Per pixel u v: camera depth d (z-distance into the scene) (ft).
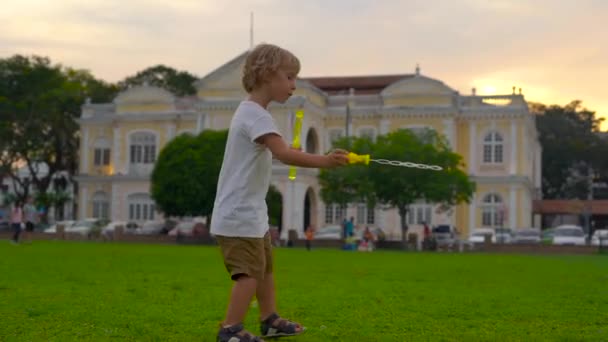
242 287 21.17
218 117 222.89
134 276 53.78
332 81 268.62
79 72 283.18
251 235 21.08
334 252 131.95
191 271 61.26
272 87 21.34
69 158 264.31
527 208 231.71
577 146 328.08
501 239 182.70
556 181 337.93
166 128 240.32
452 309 34.47
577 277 61.21
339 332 26.40
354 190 180.96
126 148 243.40
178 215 187.73
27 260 73.97
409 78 228.22
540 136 331.36
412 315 31.94
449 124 222.69
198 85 225.35
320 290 44.42
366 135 220.23
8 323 27.63
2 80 241.76
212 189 182.19
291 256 106.32
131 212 240.12
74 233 183.21
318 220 229.25
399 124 226.79
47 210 250.98
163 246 142.00
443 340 25.02
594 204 271.69
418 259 102.37
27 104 239.91
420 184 171.63
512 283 53.06
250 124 20.92
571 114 346.33
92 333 25.39
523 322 30.30
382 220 225.15
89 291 40.78
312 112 224.33
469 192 178.09
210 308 33.42
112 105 250.78
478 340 25.11
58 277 51.08
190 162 182.70
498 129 223.92
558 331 27.66
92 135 248.93
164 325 27.71
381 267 75.87
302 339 24.53
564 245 153.48
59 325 27.22
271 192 202.28
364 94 260.01
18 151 242.99
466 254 136.26
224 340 21.06
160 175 185.88
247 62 21.44
